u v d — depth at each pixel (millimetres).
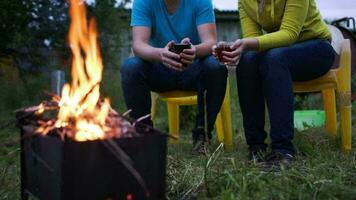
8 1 5625
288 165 2188
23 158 1666
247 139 2508
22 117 1645
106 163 1354
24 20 5789
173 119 3414
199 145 2723
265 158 2326
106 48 6102
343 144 2752
